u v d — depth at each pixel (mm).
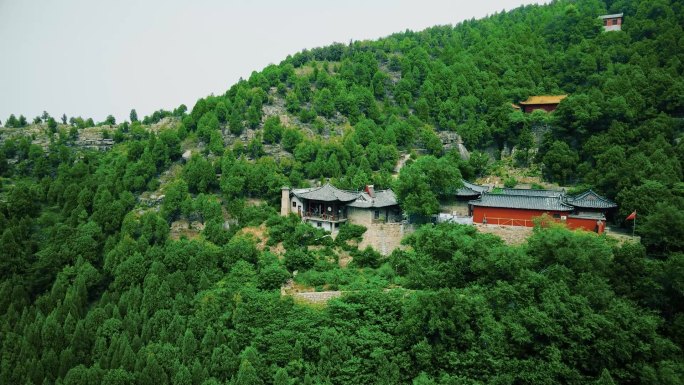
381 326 48469
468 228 60531
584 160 82625
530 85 112062
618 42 108938
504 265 49312
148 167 92438
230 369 48031
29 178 102688
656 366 41406
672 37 95938
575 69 109500
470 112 108812
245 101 110125
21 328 60625
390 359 45969
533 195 68125
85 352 56094
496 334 43875
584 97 85812
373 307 49938
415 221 72438
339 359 46406
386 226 71375
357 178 86750
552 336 43594
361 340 46750
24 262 71438
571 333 43344
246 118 105875
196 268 64500
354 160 96125
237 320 52438
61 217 82375
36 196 88875
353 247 70438
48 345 56844
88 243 73000
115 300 63188
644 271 48125
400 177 74938
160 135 99125
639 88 85688
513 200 67688
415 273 54062
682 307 46406
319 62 136375
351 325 48688
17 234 74875
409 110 115875
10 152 108625
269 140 100938
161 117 135625
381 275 61375
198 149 99500
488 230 64875
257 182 86625
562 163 81188
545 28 130125
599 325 42688
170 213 81875
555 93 109312
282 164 93938
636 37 109000
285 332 49312
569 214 66375
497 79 115750
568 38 122375
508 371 43375
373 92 120750
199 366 48094
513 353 44250
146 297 59219
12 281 68688
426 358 44469
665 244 53562
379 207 74625
